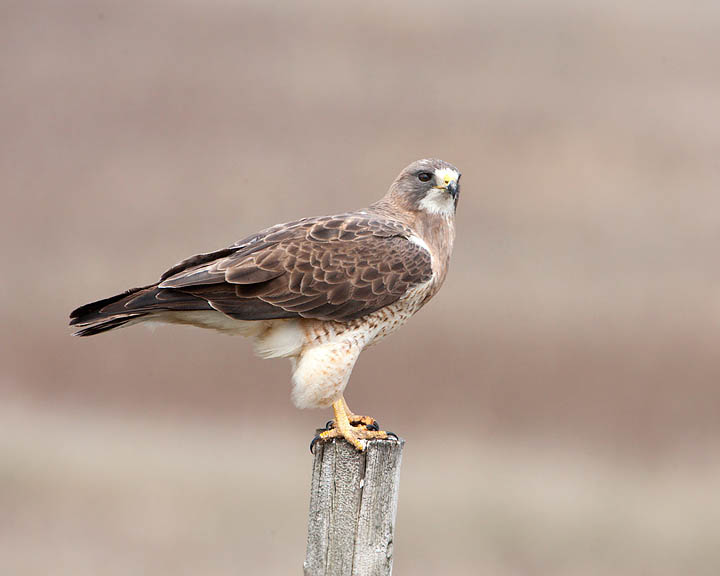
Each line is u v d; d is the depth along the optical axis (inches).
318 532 299.3
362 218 364.8
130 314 336.5
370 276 350.0
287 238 351.9
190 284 336.5
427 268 361.4
